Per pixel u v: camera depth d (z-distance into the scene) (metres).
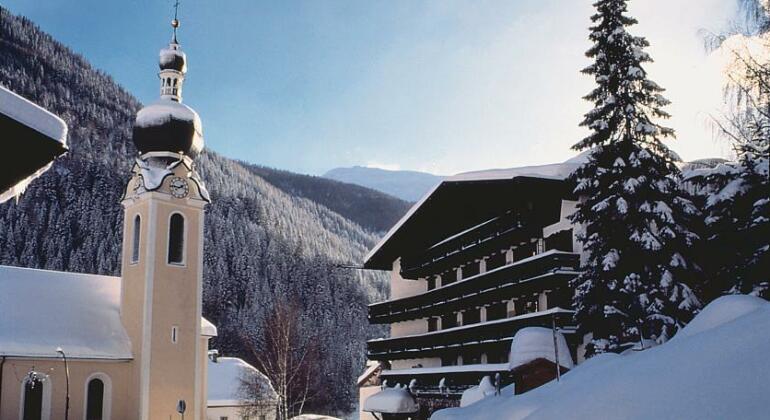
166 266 51.22
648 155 30.80
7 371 45.03
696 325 15.82
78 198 140.00
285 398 63.94
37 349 46.22
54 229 132.12
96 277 55.16
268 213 184.88
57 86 198.62
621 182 31.25
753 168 23.48
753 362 10.29
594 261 32.19
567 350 27.23
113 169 156.00
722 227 25.84
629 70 31.89
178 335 50.75
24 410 45.47
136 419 48.47
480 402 23.67
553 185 42.84
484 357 48.53
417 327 60.66
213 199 170.75
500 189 47.97
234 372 76.44
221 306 125.25
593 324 32.50
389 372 57.38
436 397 48.88
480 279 48.34
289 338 71.38
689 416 9.84
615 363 16.75
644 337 29.38
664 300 29.47
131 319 51.16
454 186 50.53
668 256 30.55
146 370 48.78
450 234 56.41
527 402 18.16
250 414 69.56
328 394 100.88
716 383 10.32
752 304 15.18
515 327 42.62
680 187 32.34
